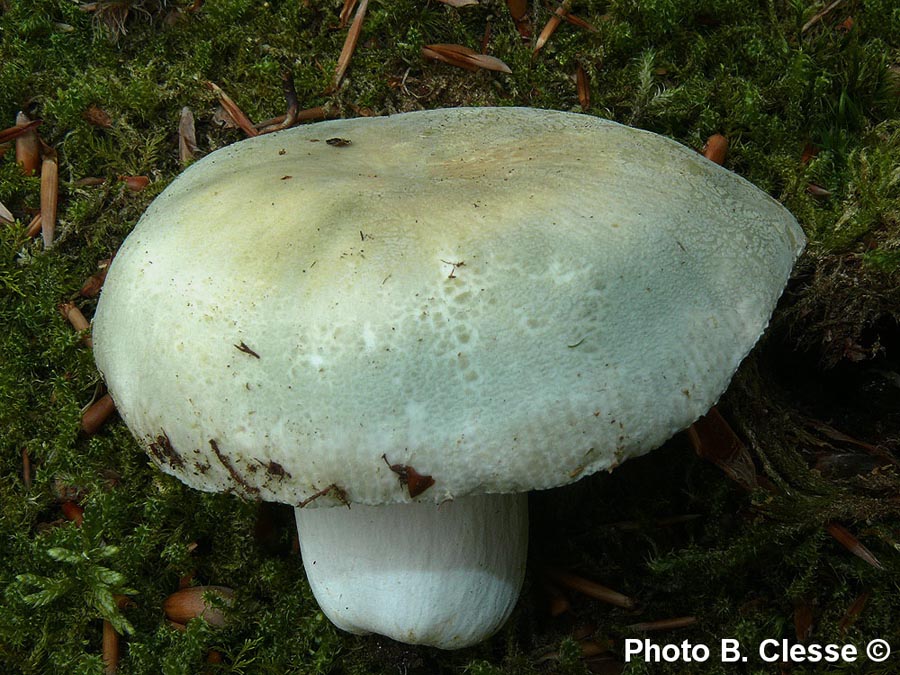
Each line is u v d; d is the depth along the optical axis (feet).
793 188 0.56
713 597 0.53
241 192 0.43
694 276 0.41
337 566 0.46
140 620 0.54
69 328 0.58
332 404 0.39
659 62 0.59
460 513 0.46
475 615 0.47
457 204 0.42
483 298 0.39
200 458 0.40
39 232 0.60
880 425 0.57
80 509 0.57
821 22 0.60
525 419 0.39
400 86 0.61
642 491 0.56
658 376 0.40
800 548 0.52
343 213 0.42
